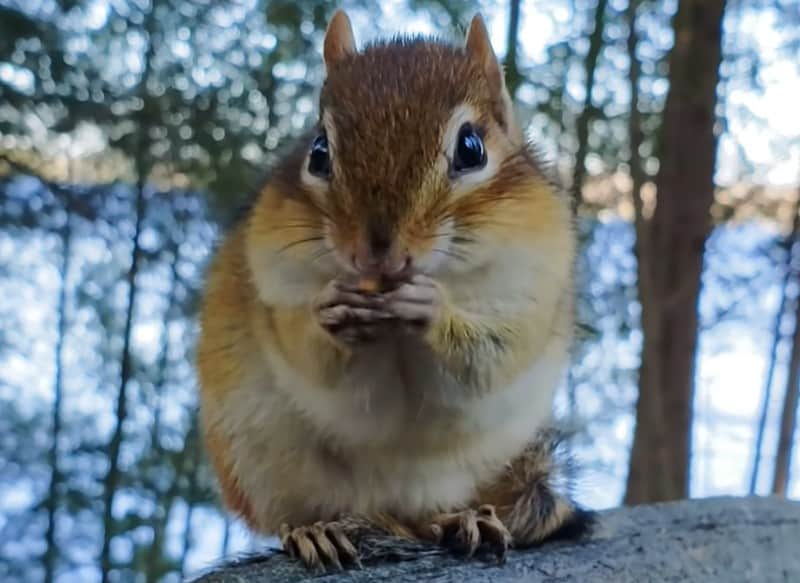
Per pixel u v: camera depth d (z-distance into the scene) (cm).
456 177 38
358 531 40
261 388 41
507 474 42
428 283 38
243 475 42
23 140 67
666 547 42
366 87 38
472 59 40
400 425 40
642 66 73
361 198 37
